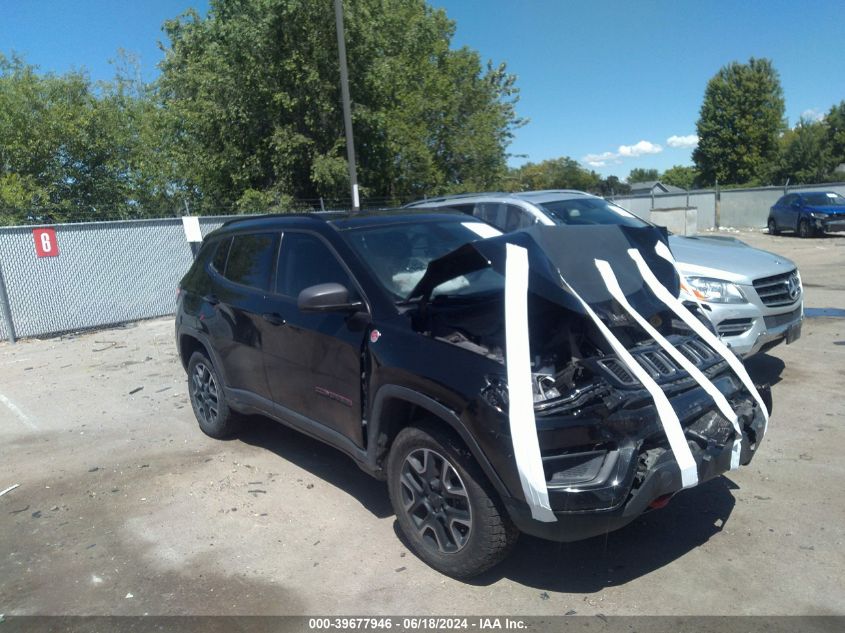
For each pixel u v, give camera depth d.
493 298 4.01
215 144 21.70
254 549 4.20
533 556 3.97
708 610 3.40
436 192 23.56
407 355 3.80
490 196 8.15
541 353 3.74
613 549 4.00
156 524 4.58
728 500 4.50
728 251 6.86
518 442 3.21
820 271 14.59
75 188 22.47
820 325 9.23
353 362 4.19
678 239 7.50
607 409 3.28
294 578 3.86
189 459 5.66
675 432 3.33
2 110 21.52
